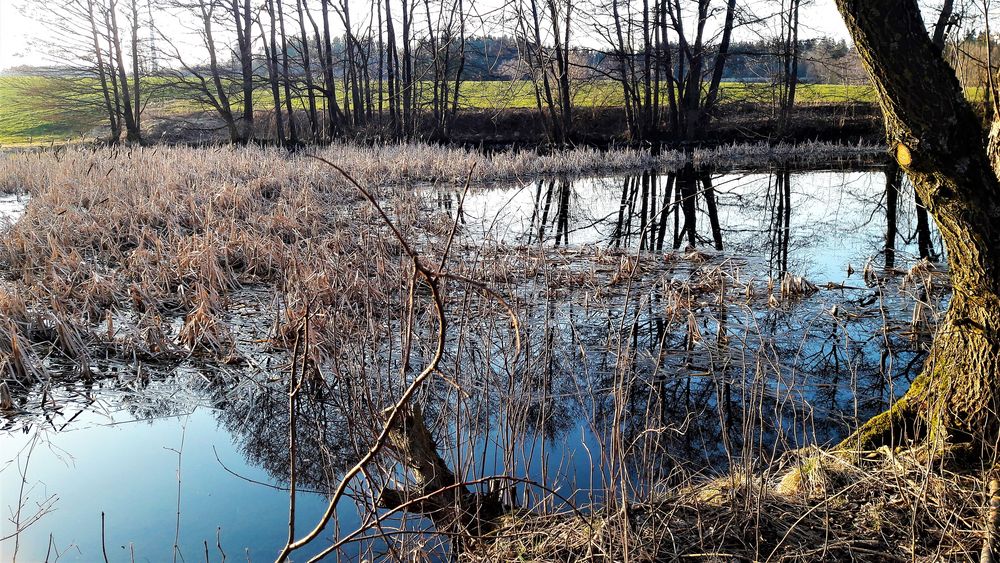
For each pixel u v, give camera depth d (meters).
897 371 6.41
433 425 5.41
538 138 30.09
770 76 29.11
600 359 6.94
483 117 31.61
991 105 4.13
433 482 4.21
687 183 19.73
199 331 7.38
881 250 11.30
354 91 31.75
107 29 30.14
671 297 8.30
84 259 10.27
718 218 14.73
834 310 7.96
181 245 9.88
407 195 15.66
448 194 17.34
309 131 31.16
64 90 32.53
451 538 3.76
